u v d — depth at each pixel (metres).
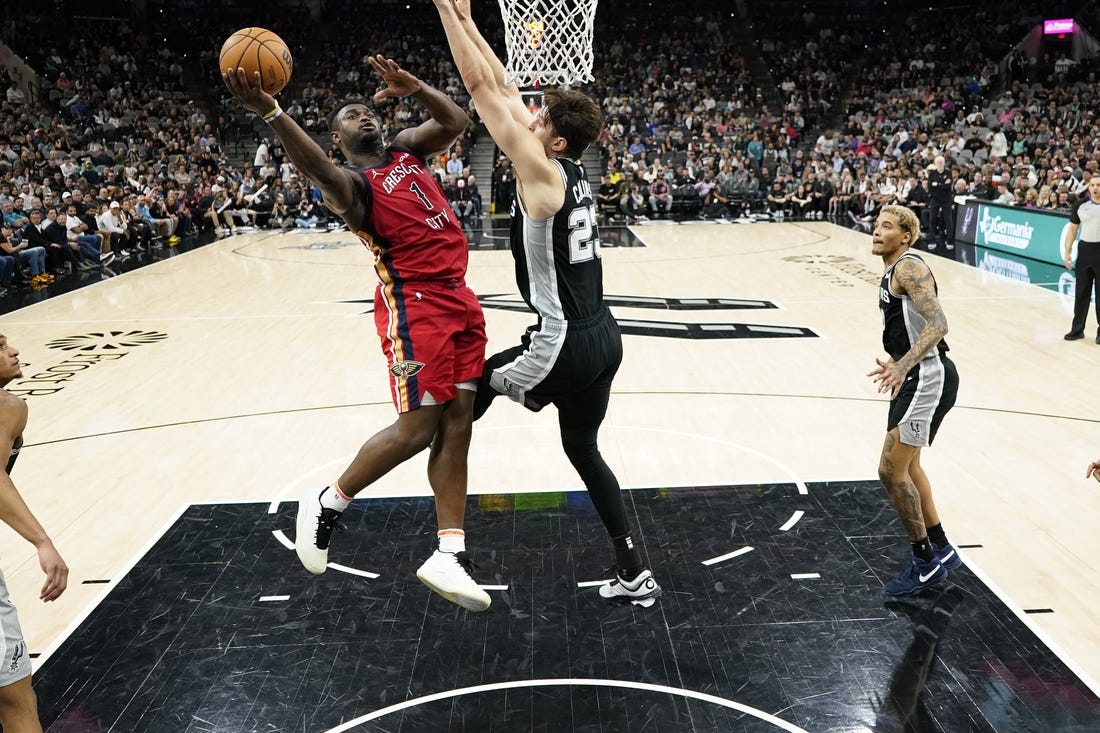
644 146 23.55
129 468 5.84
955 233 16.05
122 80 24.19
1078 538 4.61
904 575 4.07
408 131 3.10
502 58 25.28
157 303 11.62
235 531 4.88
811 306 10.62
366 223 2.88
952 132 21.53
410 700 3.38
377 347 9.04
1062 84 23.95
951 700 3.31
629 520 4.89
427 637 3.81
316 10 28.84
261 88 2.48
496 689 3.44
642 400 7.03
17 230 13.31
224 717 3.31
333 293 12.18
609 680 3.49
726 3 29.19
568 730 3.20
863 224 19.14
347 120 2.95
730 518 4.89
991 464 5.62
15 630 2.78
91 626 3.93
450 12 2.88
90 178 18.38
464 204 21.38
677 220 21.11
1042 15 26.14
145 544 4.73
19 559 4.61
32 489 5.52
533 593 4.15
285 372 8.15
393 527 4.85
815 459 5.72
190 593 4.21
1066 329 9.13
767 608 3.98
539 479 5.48
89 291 12.59
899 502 3.99
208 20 27.53
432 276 2.94
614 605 4.04
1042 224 13.40
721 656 3.63
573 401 3.54
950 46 26.41
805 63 26.97
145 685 3.51
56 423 6.78
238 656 3.69
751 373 7.75
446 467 3.02
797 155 22.48
